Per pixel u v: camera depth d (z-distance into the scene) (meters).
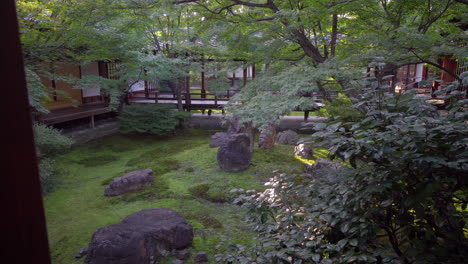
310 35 8.45
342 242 2.30
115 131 16.23
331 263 2.26
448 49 4.71
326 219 2.45
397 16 6.07
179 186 9.51
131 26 8.65
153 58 12.91
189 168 10.91
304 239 2.65
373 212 2.29
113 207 8.24
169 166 11.24
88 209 8.15
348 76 5.34
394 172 2.08
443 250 2.00
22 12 6.51
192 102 18.36
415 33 5.07
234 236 6.68
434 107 2.31
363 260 2.15
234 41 8.07
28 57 7.39
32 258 0.56
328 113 5.88
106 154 13.10
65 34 7.45
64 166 11.51
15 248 0.53
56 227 7.15
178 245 6.10
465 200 2.14
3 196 0.51
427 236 2.16
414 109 2.34
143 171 9.80
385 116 2.33
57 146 9.53
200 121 17.42
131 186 9.20
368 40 5.35
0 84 0.50
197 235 6.74
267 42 8.31
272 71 7.70
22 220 0.54
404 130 1.89
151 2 7.14
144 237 5.58
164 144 14.66
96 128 15.12
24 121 0.54
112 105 14.25
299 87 5.62
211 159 11.62
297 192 2.97
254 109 6.23
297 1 6.97
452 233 2.10
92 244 5.41
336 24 7.10
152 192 9.08
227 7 7.74
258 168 10.57
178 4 7.76
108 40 8.34
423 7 5.91
